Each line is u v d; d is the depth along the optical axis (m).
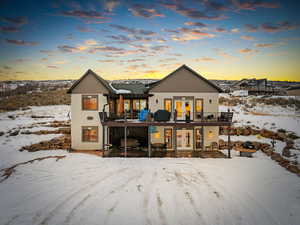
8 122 32.00
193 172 11.65
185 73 16.92
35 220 7.20
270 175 11.32
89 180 10.55
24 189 9.60
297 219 7.27
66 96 65.12
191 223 7.02
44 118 35.75
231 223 7.05
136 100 18.41
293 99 47.12
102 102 17.14
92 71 17.17
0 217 7.39
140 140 18.30
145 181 10.38
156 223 7.00
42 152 17.38
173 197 8.74
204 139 16.72
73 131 17.38
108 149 17.17
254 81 71.00
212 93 16.80
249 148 15.98
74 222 7.07
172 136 16.91
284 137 21.33
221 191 9.32
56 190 9.45
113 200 8.50
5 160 15.31
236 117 33.66
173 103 16.91
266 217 7.39
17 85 112.12
